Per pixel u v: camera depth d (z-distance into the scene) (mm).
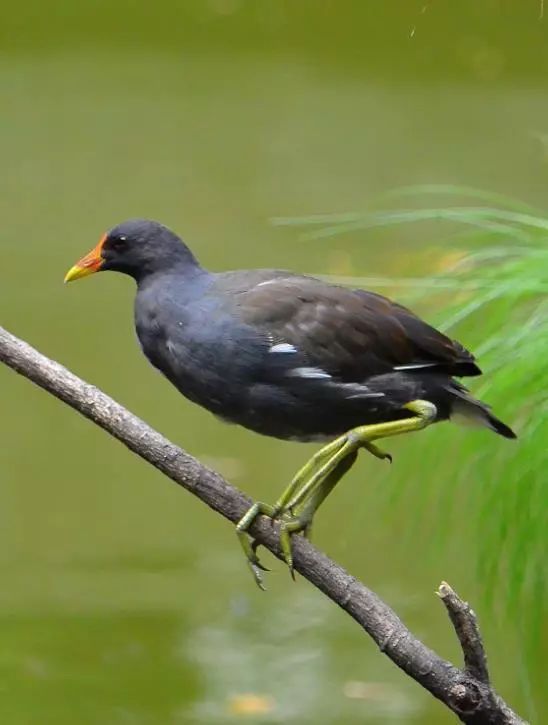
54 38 14516
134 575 8523
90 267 8016
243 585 8516
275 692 8328
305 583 8531
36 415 8844
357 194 11047
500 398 8062
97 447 8781
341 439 7934
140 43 14422
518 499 8039
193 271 7996
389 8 14516
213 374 7957
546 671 8203
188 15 15141
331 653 8391
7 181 11430
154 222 8008
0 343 7895
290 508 7918
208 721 8281
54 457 8750
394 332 7961
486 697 7809
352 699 8320
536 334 8039
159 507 8664
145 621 8438
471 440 8094
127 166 11680
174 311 7973
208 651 8398
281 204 10914
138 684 8328
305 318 7949
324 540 8562
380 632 7844
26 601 8469
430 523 8320
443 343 7977
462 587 8414
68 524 8617
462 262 8117
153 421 8766
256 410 7961
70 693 8320
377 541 8539
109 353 8906
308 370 7941
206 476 7902
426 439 8125
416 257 8305
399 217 8141
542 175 11242
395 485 8188
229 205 10914
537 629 8086
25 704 8289
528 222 8102
